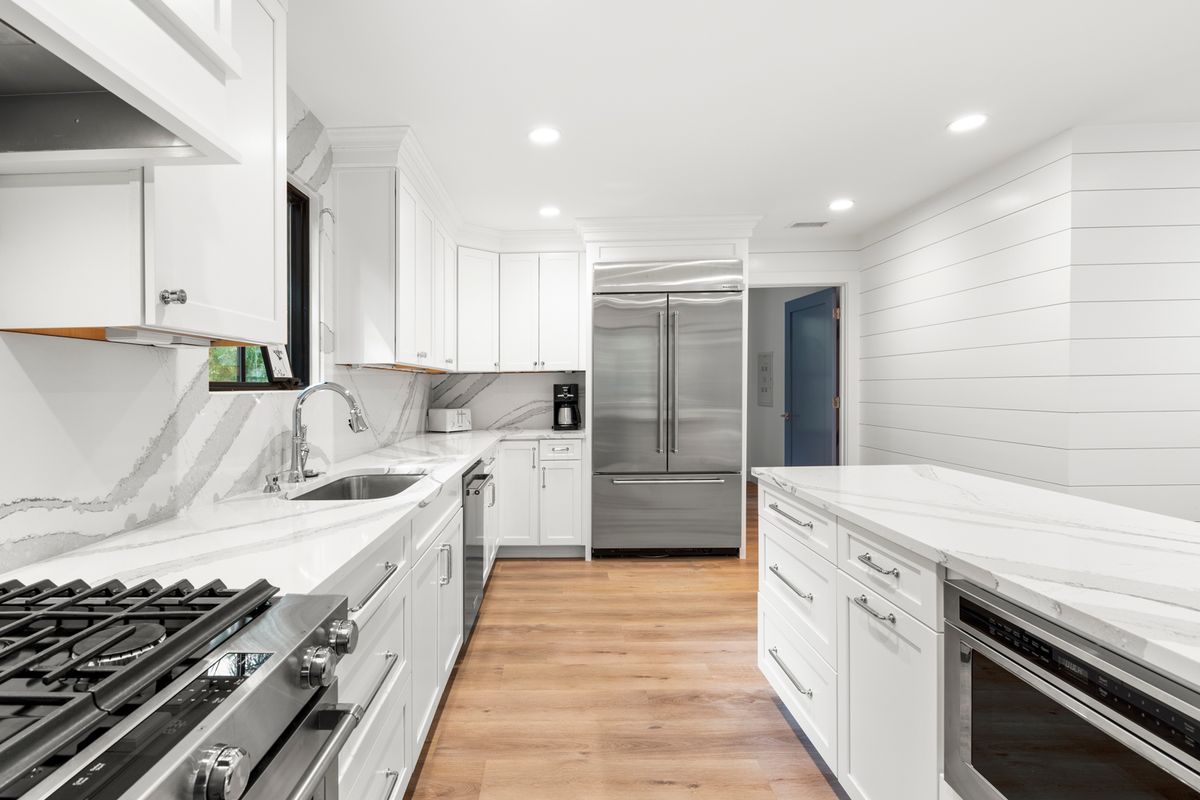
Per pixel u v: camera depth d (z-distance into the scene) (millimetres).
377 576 1289
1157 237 2627
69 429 1134
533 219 3902
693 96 2309
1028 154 2875
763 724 1977
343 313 2531
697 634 2695
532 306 4203
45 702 512
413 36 1891
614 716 2023
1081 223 2639
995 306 3100
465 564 2434
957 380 3396
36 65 777
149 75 752
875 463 4297
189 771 536
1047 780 906
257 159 1279
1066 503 1541
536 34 1895
